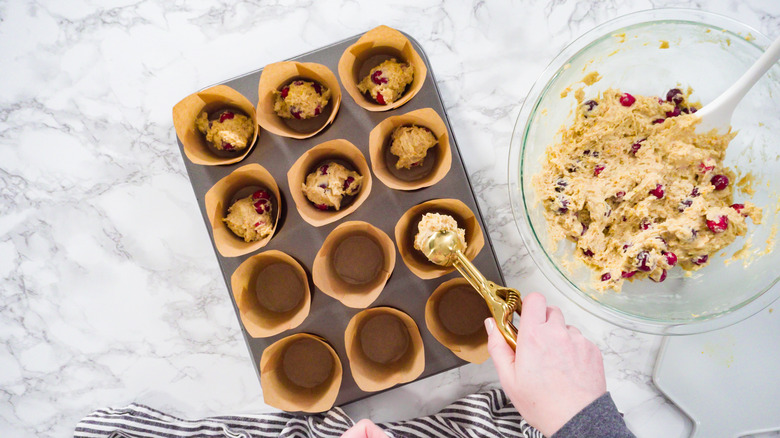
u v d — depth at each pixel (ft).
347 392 4.11
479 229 3.68
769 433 4.27
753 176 3.82
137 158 4.47
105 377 4.61
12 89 4.45
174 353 4.58
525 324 3.40
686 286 3.91
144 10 4.37
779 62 3.51
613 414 3.19
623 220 3.76
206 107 3.95
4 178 4.50
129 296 4.56
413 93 3.79
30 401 4.63
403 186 3.85
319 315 4.08
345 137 4.02
